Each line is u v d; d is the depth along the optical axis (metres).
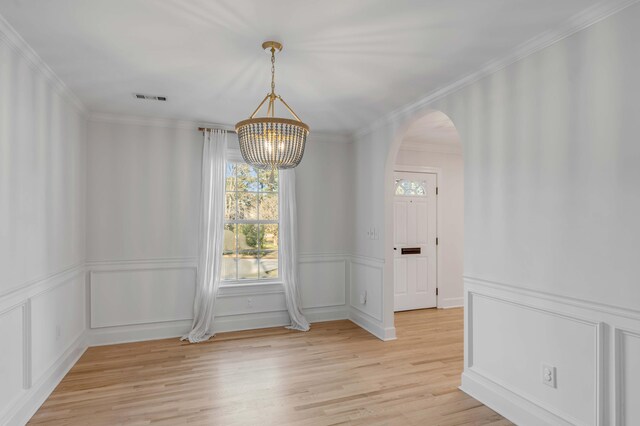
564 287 2.11
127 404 2.61
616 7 1.84
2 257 2.12
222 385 2.92
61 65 2.66
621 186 1.84
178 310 4.17
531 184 2.33
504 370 2.52
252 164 2.25
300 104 3.58
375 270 4.26
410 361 3.43
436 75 2.86
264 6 1.93
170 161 4.16
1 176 2.11
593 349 1.96
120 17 2.03
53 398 2.70
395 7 1.94
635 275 1.79
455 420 2.44
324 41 2.31
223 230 4.26
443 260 5.53
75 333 3.49
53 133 2.93
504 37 2.26
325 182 4.86
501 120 2.56
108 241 3.92
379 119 4.09
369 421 2.41
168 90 3.21
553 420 2.16
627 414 1.83
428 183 5.46
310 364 3.35
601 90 1.93
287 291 4.52
